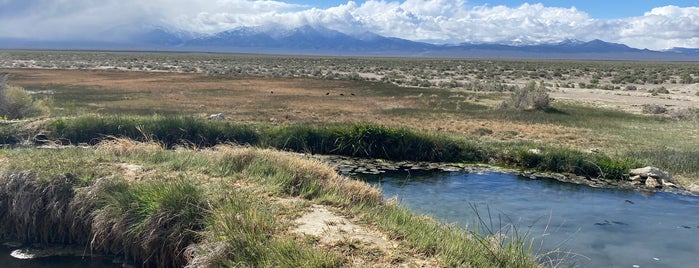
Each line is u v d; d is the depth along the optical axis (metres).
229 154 11.40
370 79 55.38
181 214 8.16
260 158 11.22
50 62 82.62
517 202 12.80
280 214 8.29
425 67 91.56
